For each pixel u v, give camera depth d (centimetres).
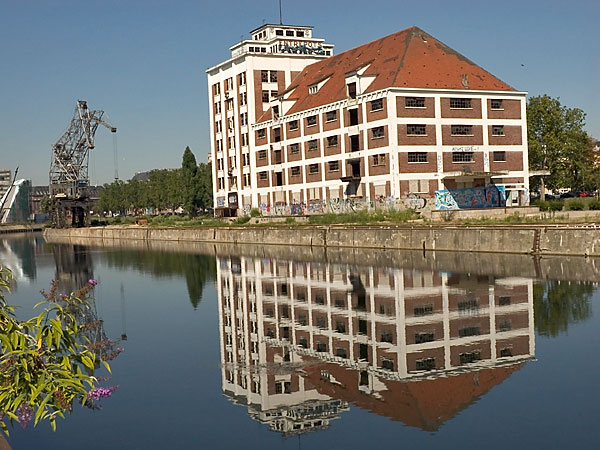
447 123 7744
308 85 9712
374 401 1770
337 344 2461
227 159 11425
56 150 14050
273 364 2228
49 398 791
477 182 7906
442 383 1895
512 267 4275
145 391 1967
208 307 3538
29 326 872
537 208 7244
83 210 14488
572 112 8981
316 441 1498
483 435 1476
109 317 3328
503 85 8150
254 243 8288
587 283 3506
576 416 1569
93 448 1525
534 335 2425
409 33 8562
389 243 6097
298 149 9250
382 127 7662
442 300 3231
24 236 15975
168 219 14062
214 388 1977
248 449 1481
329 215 7906
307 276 4572
